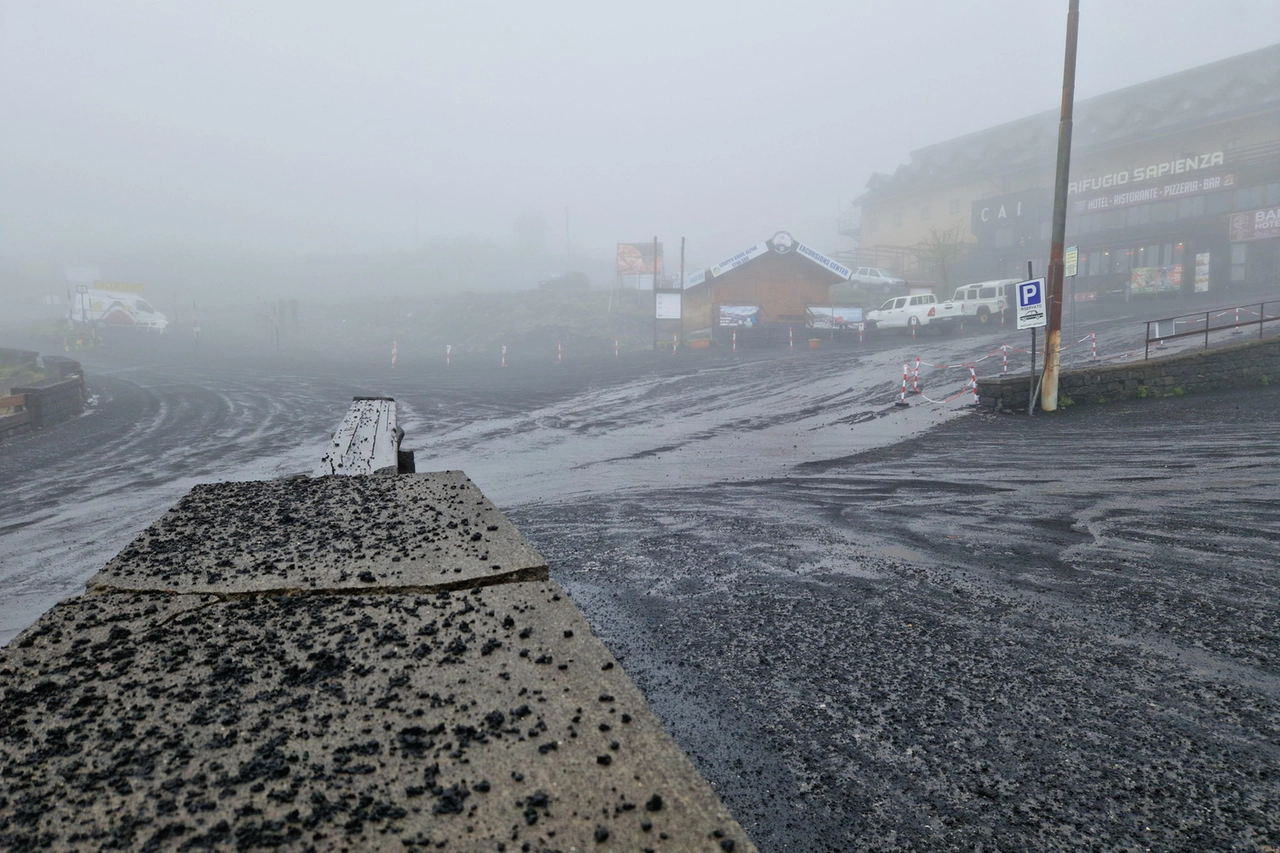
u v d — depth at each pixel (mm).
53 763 1162
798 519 7746
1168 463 9883
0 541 8969
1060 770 2879
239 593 2004
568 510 8781
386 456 5828
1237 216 40438
